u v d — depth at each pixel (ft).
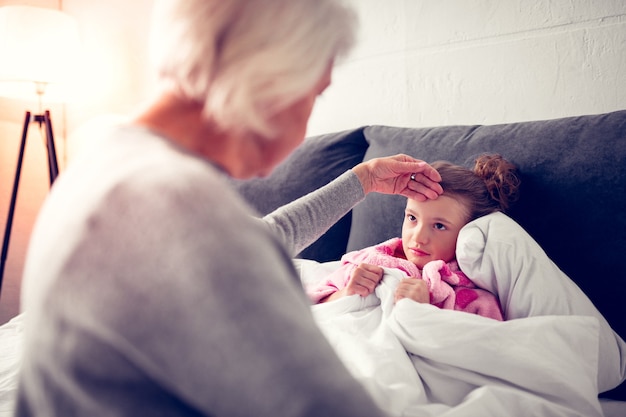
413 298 3.26
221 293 1.11
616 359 3.00
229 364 1.11
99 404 1.20
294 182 5.13
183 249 1.12
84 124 8.69
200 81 1.41
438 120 5.52
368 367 2.71
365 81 5.98
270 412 1.12
